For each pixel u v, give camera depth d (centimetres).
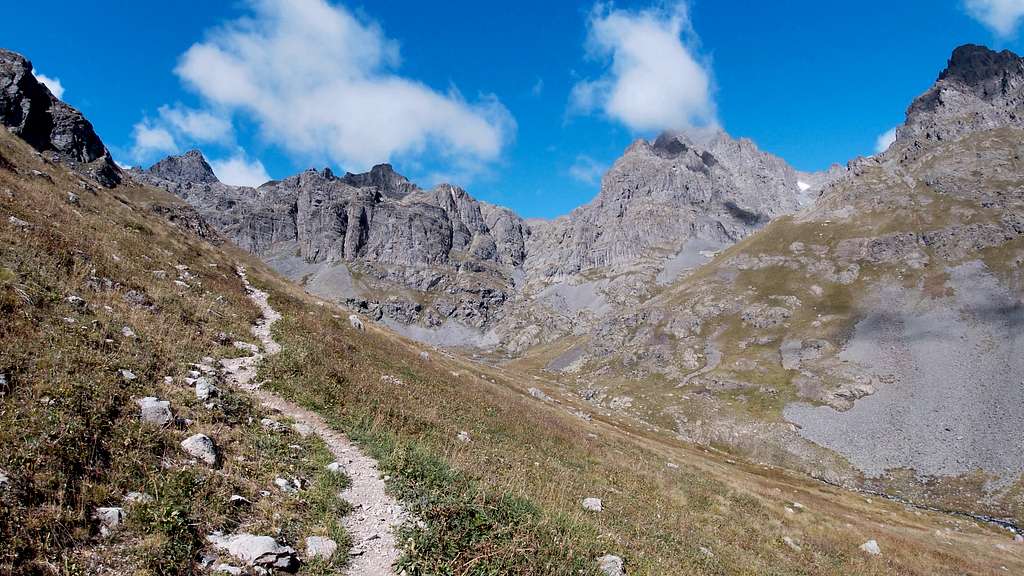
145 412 1333
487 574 1069
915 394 15750
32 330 1489
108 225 3547
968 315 19538
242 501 1150
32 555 802
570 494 2223
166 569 861
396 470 1556
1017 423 12725
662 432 10919
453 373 5253
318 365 2541
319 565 1016
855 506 6962
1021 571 4219
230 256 6325
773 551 2748
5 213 2398
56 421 1089
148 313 2270
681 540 2205
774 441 15125
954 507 10581
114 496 998
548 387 12544
